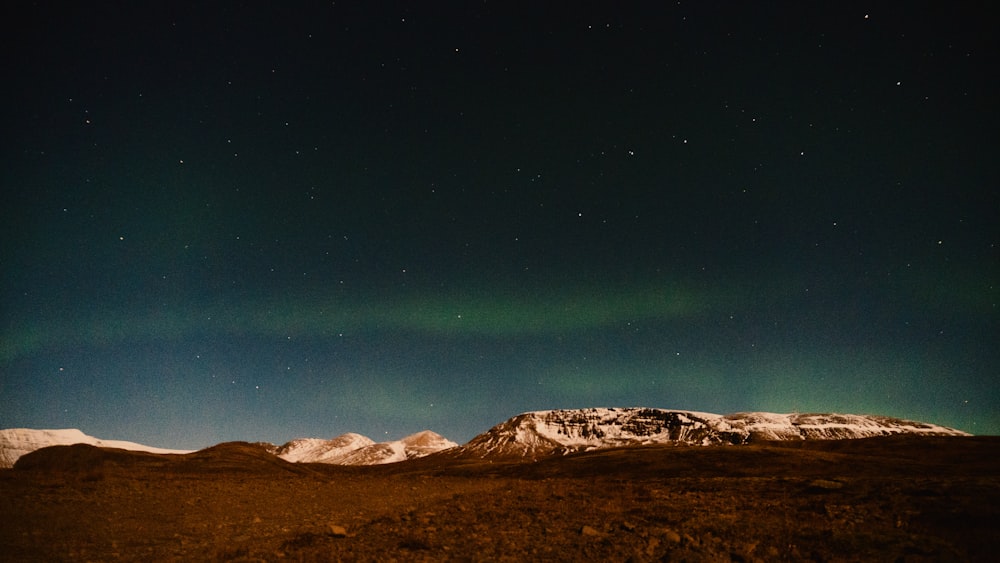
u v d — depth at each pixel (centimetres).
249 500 2747
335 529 1645
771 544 1427
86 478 3312
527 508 2294
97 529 1691
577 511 2161
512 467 13250
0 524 1653
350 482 4781
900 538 1416
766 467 8688
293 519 2122
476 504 2545
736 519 1812
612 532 1645
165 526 1820
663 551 1365
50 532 1591
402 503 2920
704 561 1252
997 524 1548
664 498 2598
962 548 1323
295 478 5397
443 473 13700
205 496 2803
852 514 1812
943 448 11438
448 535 1639
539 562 1276
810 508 2038
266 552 1390
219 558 1318
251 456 12875
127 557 1335
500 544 1483
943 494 2027
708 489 2989
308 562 1269
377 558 1308
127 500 2427
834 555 1298
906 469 7962
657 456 10362
